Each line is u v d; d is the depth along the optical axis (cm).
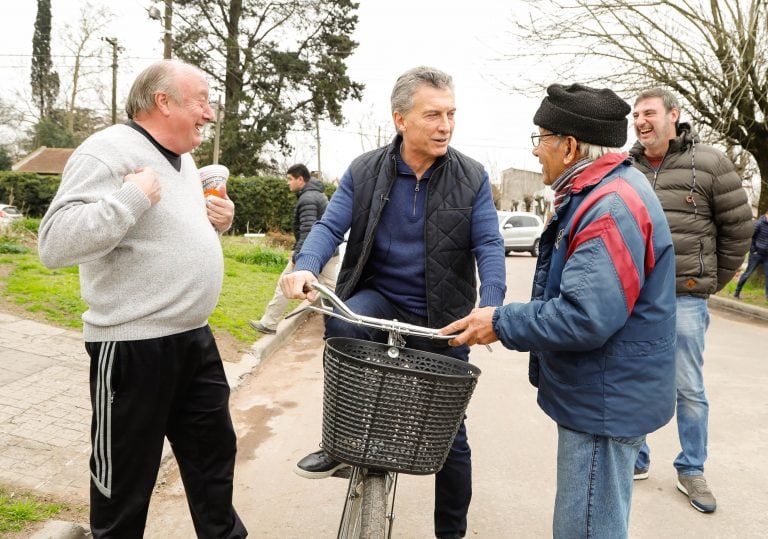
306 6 3297
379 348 222
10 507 271
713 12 1298
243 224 2814
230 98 3353
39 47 4956
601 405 201
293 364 610
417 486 365
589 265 188
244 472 370
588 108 203
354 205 260
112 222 204
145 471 233
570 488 210
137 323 225
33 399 402
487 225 256
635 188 198
